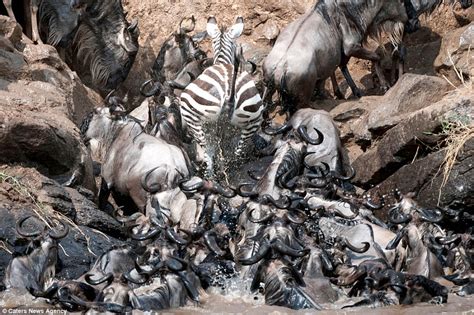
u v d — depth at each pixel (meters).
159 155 34.22
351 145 41.84
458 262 30.08
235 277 28.25
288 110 42.22
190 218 30.95
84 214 31.50
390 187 37.12
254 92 37.50
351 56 44.00
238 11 49.19
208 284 27.70
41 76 39.00
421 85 40.31
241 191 30.89
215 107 37.06
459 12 48.22
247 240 29.06
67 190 32.38
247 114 37.25
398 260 30.00
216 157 37.69
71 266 28.97
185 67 43.31
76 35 43.84
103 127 36.84
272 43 48.12
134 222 30.83
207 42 49.12
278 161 34.56
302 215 29.56
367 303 26.16
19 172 31.75
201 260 28.80
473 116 35.81
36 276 26.83
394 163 37.72
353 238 30.45
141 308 25.16
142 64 48.56
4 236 29.05
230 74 37.41
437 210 32.78
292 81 41.56
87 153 35.56
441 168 35.34
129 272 26.73
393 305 26.22
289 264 26.66
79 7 42.84
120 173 34.69
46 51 39.91
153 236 27.64
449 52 43.03
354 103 42.88
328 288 26.95
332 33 43.19
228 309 25.72
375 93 45.88
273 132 37.09
